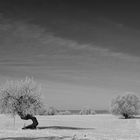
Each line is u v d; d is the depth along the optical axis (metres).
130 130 46.50
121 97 98.94
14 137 26.22
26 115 45.88
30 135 28.28
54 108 138.38
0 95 44.88
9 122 60.53
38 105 45.56
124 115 98.56
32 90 45.62
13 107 44.06
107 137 29.45
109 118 96.38
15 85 45.31
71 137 26.34
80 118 94.50
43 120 77.06
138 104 98.19
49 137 26.27
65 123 68.25
